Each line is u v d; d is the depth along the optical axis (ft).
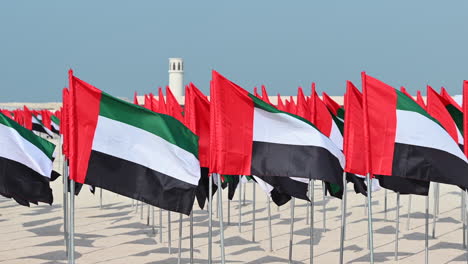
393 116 45.78
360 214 92.79
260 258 64.69
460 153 46.50
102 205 103.40
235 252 67.56
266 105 45.32
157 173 42.98
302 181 52.49
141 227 83.20
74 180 41.75
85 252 67.56
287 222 86.33
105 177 42.11
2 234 78.07
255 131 45.32
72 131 41.57
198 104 53.21
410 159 45.91
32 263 62.23
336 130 66.08
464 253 67.62
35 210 97.40
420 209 96.89
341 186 48.11
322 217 90.12
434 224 75.61
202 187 55.16
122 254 66.64
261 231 79.97
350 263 62.75
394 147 45.85
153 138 43.06
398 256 66.08
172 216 91.91
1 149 55.47
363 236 76.64
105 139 42.19
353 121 47.16
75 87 41.75
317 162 45.73
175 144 43.29
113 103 42.52
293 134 45.78
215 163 44.98
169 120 43.55
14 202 105.91
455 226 83.15
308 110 68.08
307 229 81.15
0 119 55.88
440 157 45.98
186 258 64.85
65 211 65.62
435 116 57.62
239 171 45.16
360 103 47.39
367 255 66.39
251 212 94.89
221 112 44.55
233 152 44.93
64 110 60.29
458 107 61.31
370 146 45.42
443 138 46.21
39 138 59.00
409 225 82.84
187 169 43.52
